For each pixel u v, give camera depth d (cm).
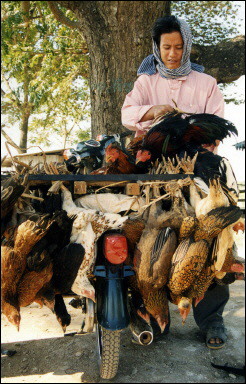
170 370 272
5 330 343
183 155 271
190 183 243
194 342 318
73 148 332
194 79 355
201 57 635
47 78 851
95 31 514
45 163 256
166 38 332
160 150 275
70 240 229
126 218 232
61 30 834
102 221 230
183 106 352
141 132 348
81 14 511
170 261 223
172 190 241
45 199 250
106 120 531
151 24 508
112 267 241
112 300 238
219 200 224
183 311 227
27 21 778
